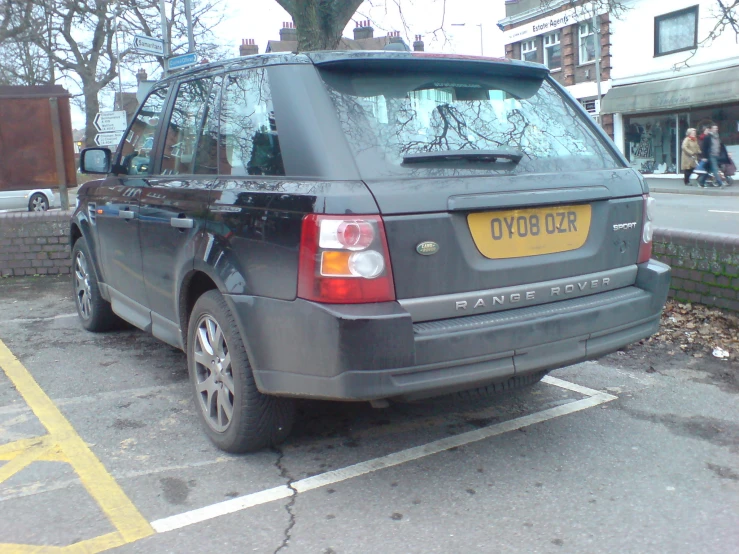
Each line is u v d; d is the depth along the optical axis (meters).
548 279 3.44
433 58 3.52
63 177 9.90
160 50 14.97
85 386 4.91
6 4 23.25
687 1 25.52
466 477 3.54
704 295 5.97
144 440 4.00
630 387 4.77
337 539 3.00
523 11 33.12
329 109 3.25
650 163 28.50
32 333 6.30
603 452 3.80
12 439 4.04
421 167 3.19
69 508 3.27
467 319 3.19
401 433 4.08
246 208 3.39
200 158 4.07
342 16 9.02
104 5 25.12
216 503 3.30
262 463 3.71
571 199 3.46
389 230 3.01
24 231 8.68
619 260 3.74
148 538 3.02
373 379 2.97
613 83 29.14
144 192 4.55
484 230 3.24
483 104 3.64
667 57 26.77
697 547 2.92
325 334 2.98
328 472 3.60
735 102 24.84
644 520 3.13
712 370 5.04
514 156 3.43
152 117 4.80
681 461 3.69
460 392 3.55
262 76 3.62
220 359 3.72
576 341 3.43
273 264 3.20
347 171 3.08
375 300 3.00
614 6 11.45
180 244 3.97
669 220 14.26
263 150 3.49
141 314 4.87
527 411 4.39
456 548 2.93
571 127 3.85
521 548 2.92
